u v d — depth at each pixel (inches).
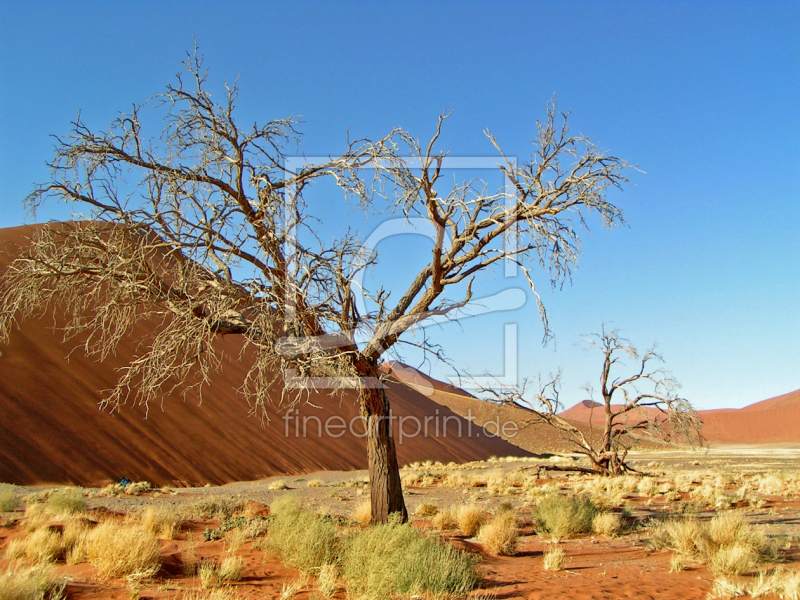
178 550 353.7
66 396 1139.9
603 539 450.9
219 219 346.0
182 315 347.9
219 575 284.0
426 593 255.6
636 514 608.1
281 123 366.0
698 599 254.1
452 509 553.3
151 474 1084.5
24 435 1000.2
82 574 283.0
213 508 569.6
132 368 355.3
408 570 261.0
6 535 391.2
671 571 317.1
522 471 1317.7
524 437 3410.4
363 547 287.9
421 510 623.5
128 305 358.6
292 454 1503.4
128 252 357.7
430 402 3208.7
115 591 252.1
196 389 1461.6
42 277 356.2
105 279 346.6
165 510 485.7
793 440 4650.6
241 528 417.7
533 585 284.2
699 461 2234.3
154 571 281.1
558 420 1179.9
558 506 498.6
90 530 363.6
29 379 1123.3
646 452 3339.1
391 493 394.6
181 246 333.1
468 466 1957.4
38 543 330.6
